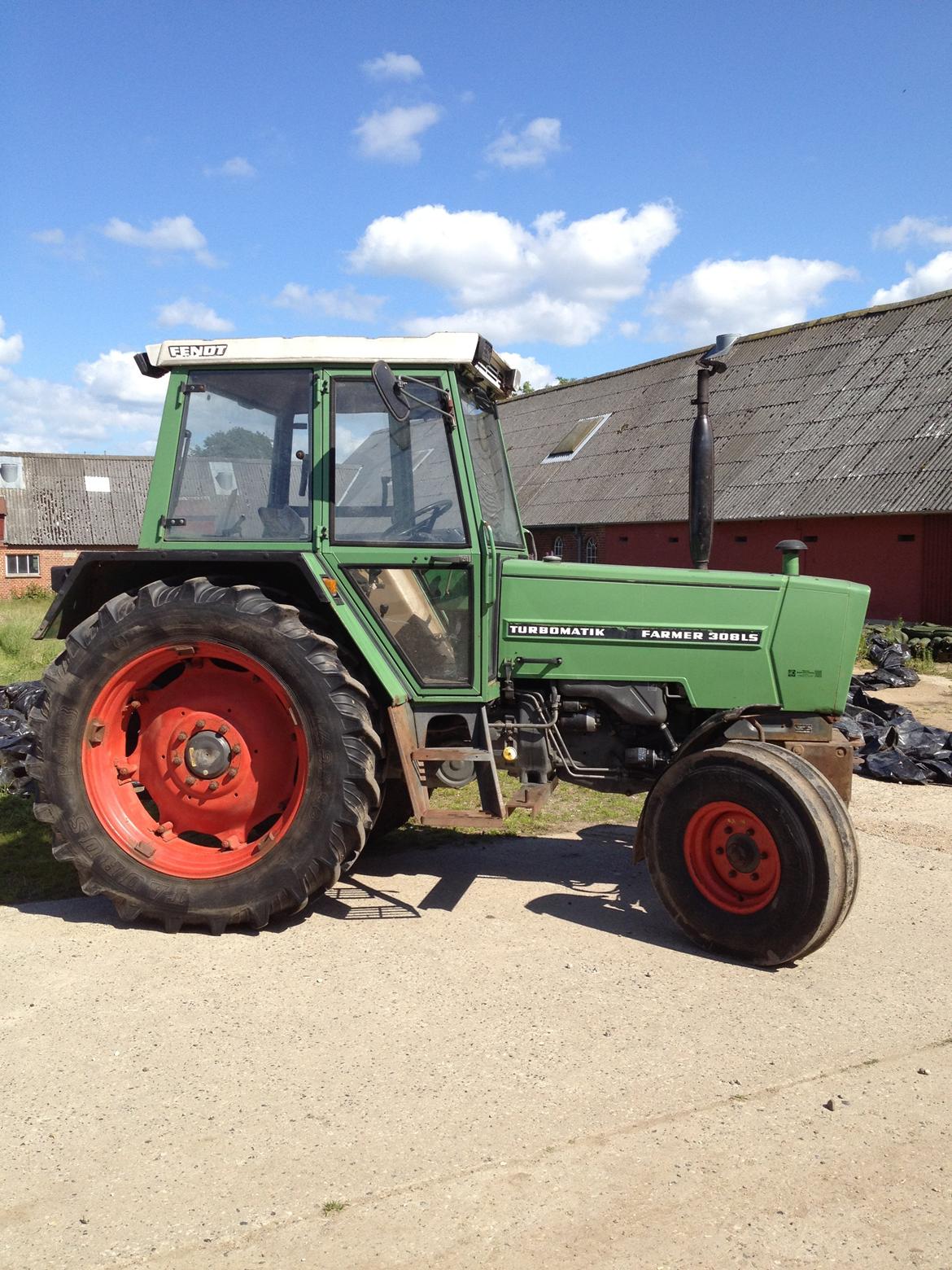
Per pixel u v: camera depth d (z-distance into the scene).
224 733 4.45
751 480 22.80
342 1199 2.57
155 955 4.07
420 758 4.41
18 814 6.27
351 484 4.49
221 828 4.51
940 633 15.54
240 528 4.55
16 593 39.69
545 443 33.56
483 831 5.99
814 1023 3.54
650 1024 3.51
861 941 4.32
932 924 4.54
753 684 4.64
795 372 25.56
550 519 28.50
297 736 4.27
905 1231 2.47
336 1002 3.65
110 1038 3.39
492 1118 2.93
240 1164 2.71
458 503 4.47
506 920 4.51
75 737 4.36
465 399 4.66
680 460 26.17
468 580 4.47
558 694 4.79
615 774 4.82
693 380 29.47
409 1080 3.12
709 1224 2.49
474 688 4.48
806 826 3.87
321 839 4.18
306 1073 3.17
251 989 3.76
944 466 18.78
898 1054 3.33
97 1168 2.70
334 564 4.48
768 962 3.99
